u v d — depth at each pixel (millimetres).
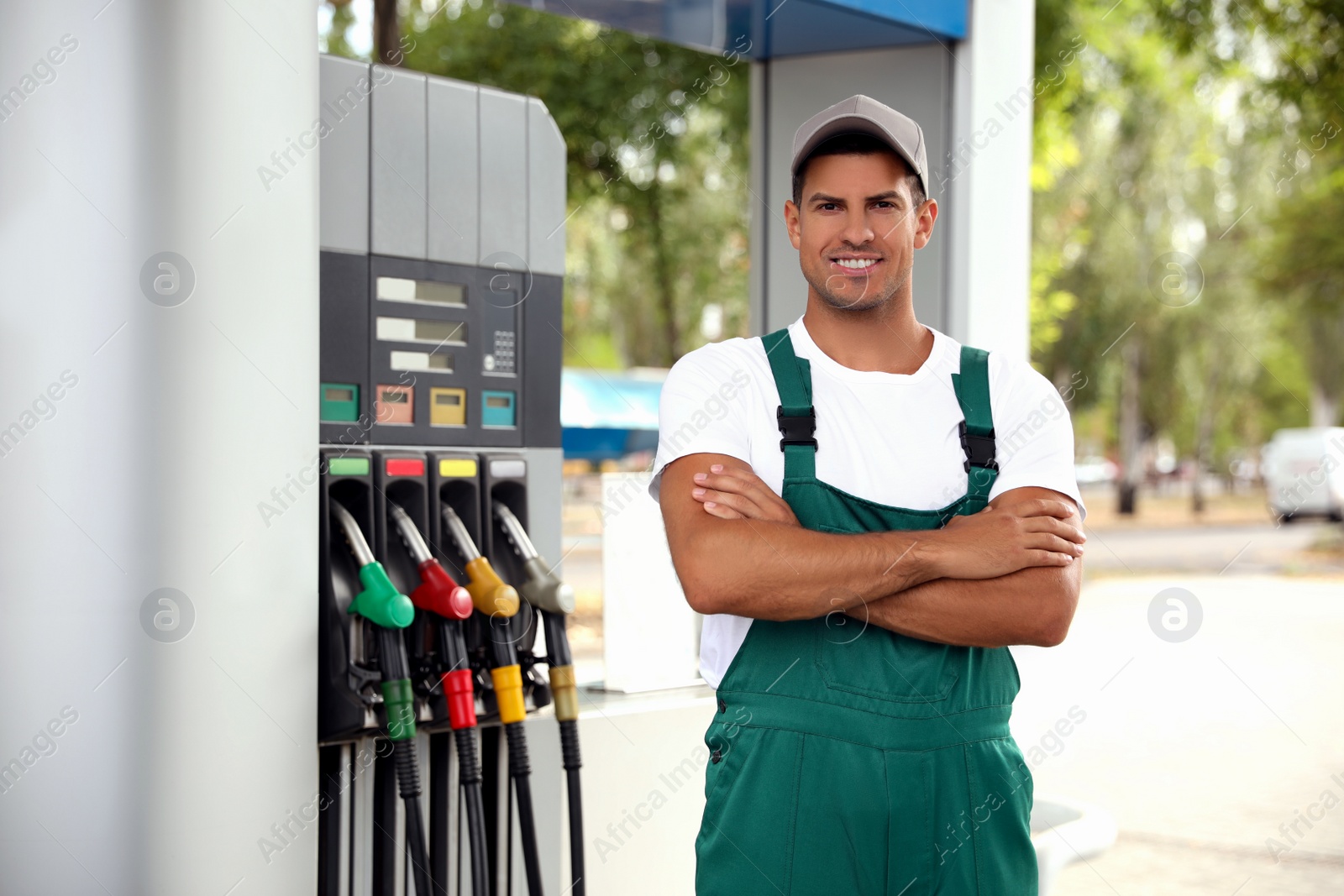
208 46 2152
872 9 3197
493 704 2475
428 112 2502
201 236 2146
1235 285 19453
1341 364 23531
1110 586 14242
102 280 2107
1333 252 16312
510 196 2623
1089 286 17406
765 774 1843
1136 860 4598
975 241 3443
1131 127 16797
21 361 2098
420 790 2359
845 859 1825
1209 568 16109
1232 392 25000
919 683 1849
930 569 1831
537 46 9477
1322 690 8086
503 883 2594
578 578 10125
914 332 2035
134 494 2117
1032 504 1909
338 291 2387
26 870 2100
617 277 13852
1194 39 10500
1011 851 1884
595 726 2744
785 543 1835
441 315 2525
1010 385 2041
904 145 1981
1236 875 4418
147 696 2123
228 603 2170
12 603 2094
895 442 1958
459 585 2449
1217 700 7844
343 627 2312
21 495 2094
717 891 1866
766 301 3703
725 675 1929
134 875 2119
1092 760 6270
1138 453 23656
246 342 2186
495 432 2596
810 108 3607
